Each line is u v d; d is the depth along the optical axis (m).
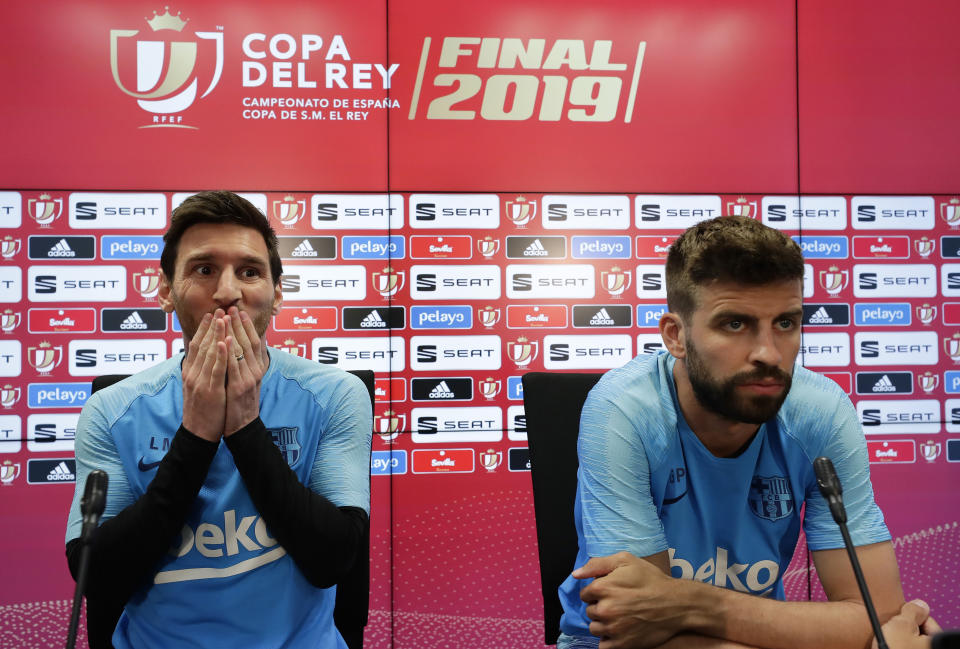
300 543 0.92
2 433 2.29
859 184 2.56
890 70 2.58
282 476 0.93
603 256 2.50
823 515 0.99
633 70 2.52
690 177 2.53
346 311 2.41
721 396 0.85
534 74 2.48
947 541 2.52
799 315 0.83
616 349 2.49
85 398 2.32
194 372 0.90
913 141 2.54
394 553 2.40
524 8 2.48
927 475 2.53
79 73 2.34
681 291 0.89
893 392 2.54
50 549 2.28
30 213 2.31
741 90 2.54
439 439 2.43
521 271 2.47
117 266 2.34
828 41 2.56
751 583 1.01
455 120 2.46
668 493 1.00
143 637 0.94
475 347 2.45
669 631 0.88
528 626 2.42
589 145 2.50
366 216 2.43
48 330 2.31
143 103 2.36
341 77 2.43
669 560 0.97
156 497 0.88
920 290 2.56
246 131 2.40
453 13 2.46
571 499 1.27
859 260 2.56
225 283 0.95
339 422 1.05
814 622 0.88
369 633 2.38
